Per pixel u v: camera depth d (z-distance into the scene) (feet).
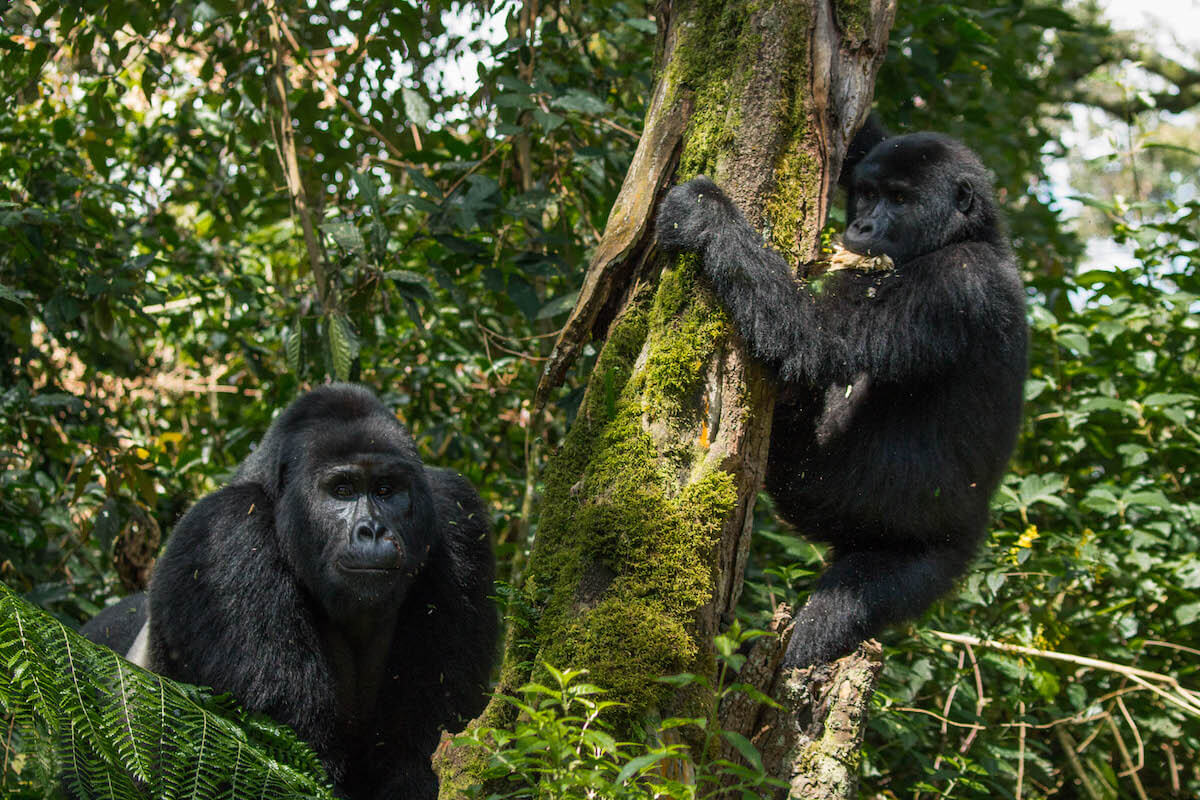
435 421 22.66
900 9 22.30
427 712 13.78
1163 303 21.66
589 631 10.27
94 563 21.08
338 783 13.05
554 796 8.57
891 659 17.47
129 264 19.66
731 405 11.23
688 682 9.27
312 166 20.72
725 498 10.73
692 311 11.28
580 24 21.89
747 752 8.53
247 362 22.95
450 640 13.94
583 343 11.98
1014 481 19.26
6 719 13.28
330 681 13.23
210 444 24.13
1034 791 18.51
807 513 15.72
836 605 14.34
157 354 25.96
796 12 11.85
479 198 18.42
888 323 14.52
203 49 23.62
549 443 21.29
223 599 12.91
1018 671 17.28
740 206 11.70
